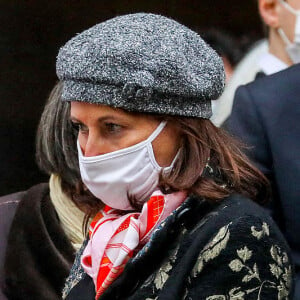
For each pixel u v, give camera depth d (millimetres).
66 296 6836
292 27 10555
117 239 6465
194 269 6020
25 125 15633
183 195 6328
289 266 6176
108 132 6328
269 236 6062
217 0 15633
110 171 6359
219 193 6273
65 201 8336
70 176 8203
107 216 6684
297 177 8875
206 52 6336
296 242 8820
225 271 5953
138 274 6227
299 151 8938
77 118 6352
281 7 10617
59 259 8250
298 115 9047
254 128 9109
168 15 15742
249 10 15328
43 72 15648
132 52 6121
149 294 6109
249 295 5945
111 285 6305
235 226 6012
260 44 12703
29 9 15531
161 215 6273
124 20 6352
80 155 6508
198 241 6059
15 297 8375
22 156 15609
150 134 6281
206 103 6395
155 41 6188
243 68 12336
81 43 6281
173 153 6352
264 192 6727
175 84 6148
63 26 15594
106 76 6125
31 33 15578
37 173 15555
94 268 6504
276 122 9062
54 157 8211
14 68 15594
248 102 9234
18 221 8508
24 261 8352
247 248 5973
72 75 6238
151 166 6324
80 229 8328
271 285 5996
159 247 6168
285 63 11016
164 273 6109
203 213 6250
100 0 15578
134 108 6180
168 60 6133
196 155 6328
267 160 9062
